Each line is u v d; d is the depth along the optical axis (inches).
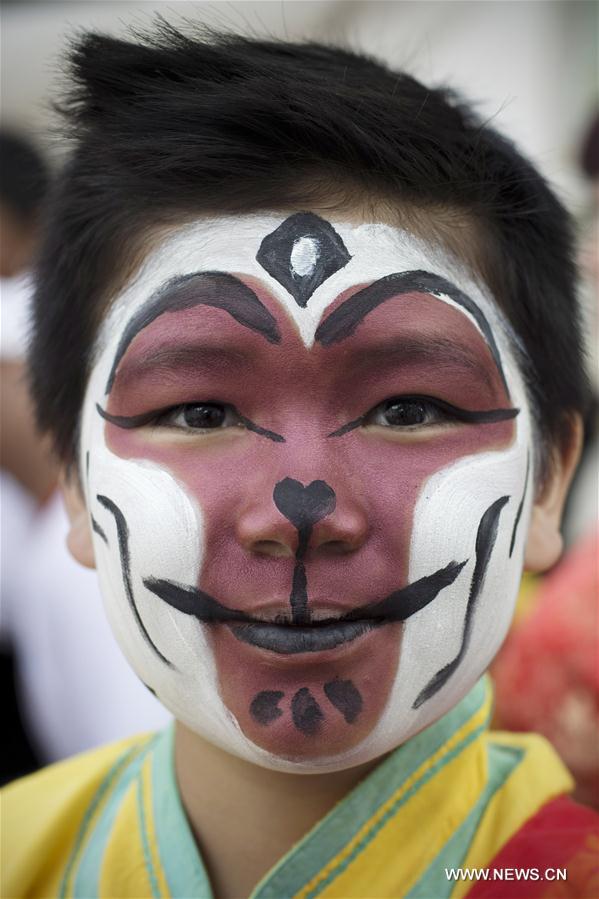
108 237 41.3
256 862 42.1
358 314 37.0
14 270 88.9
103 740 68.8
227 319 37.1
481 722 44.4
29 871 47.8
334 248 38.0
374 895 40.6
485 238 41.0
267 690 35.9
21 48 143.7
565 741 57.8
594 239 70.6
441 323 38.0
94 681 69.4
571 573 61.3
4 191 87.4
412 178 39.3
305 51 46.1
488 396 39.0
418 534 36.5
